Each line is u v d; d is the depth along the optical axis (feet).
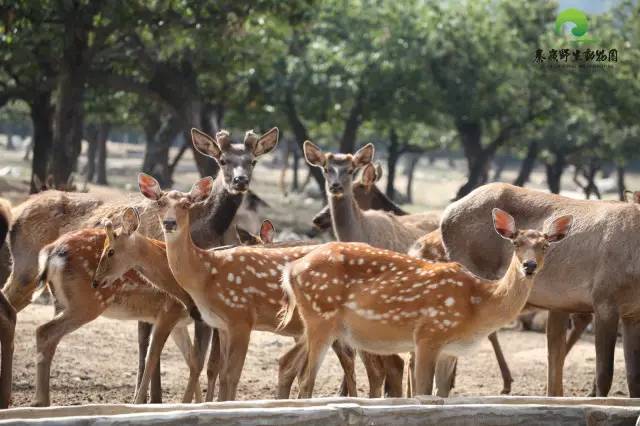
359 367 108.37
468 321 66.69
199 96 228.63
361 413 56.85
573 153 382.01
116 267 73.15
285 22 203.82
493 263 84.89
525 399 63.00
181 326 81.15
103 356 102.63
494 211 65.26
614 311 78.64
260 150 94.68
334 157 103.86
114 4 180.14
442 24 303.68
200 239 92.38
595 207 81.61
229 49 216.95
